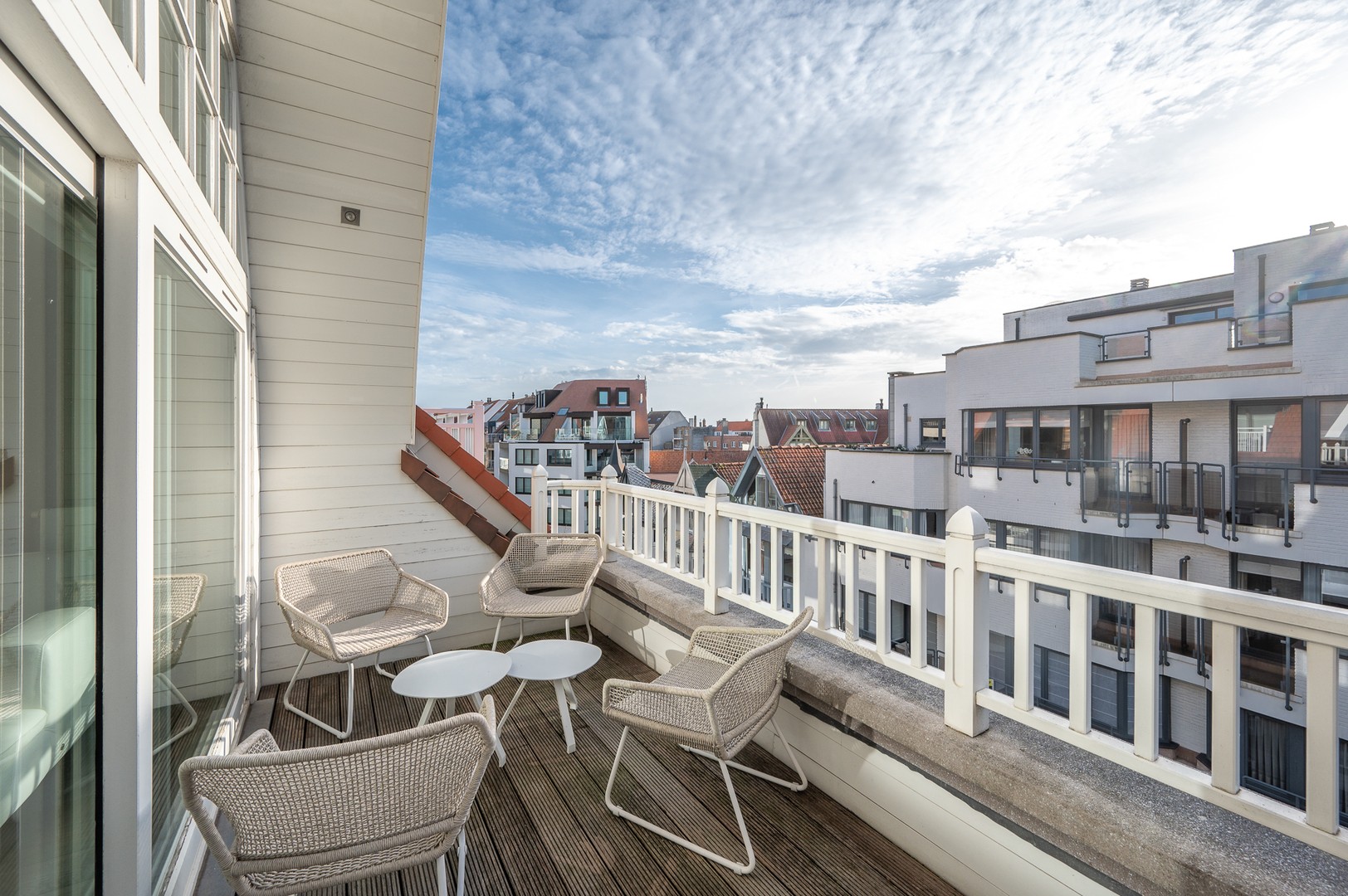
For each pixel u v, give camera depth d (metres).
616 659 3.74
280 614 3.49
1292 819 1.20
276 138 2.91
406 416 3.85
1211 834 1.32
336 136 3.00
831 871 1.89
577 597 3.52
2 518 0.87
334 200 3.16
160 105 1.48
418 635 2.96
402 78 2.94
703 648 2.57
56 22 0.79
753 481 9.37
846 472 8.52
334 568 3.21
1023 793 1.56
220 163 2.43
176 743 1.77
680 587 3.48
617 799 2.29
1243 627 1.25
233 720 2.67
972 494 7.09
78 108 1.00
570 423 30.94
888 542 2.12
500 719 2.96
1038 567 1.64
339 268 3.35
